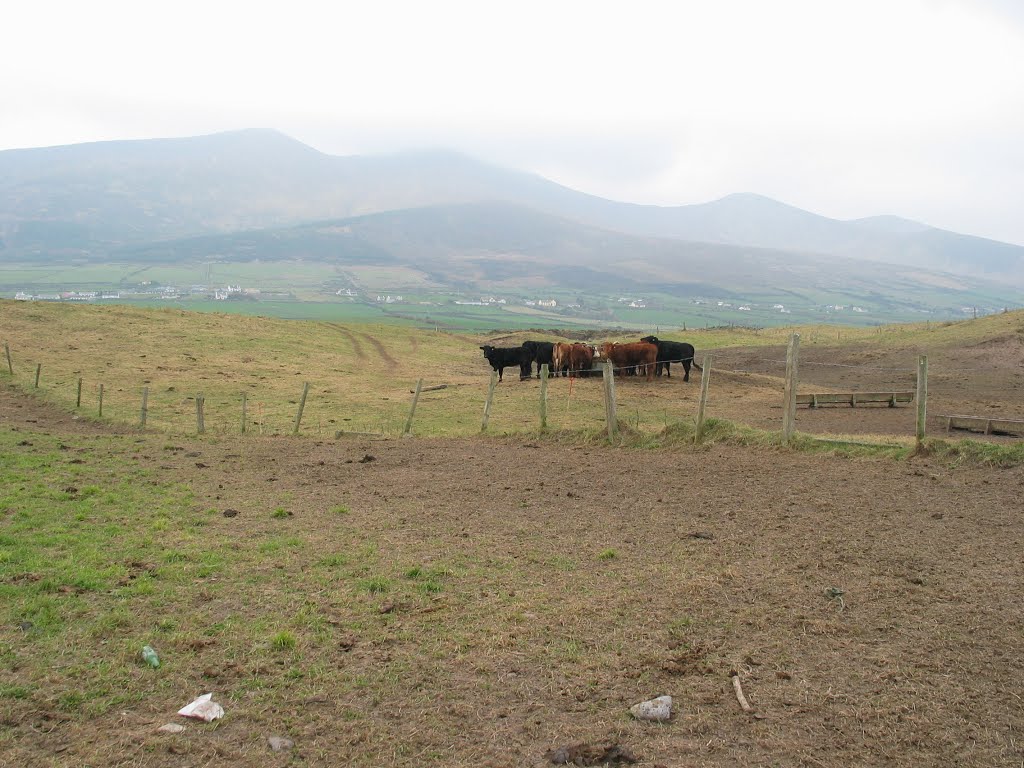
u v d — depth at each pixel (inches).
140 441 924.0
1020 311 2267.5
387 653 295.7
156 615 331.3
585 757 222.7
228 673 276.5
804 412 1213.1
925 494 520.7
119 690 261.0
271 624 323.9
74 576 374.3
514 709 253.3
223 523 508.4
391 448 853.8
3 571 379.2
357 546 451.2
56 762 215.5
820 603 340.8
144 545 443.2
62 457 757.9
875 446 652.7
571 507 544.7
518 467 703.7
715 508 517.7
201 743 229.6
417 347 2561.5
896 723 240.1
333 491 625.3
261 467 745.6
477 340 2896.2
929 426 1045.2
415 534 480.4
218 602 351.3
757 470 619.8
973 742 228.7
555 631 316.2
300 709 252.5
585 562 413.1
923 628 310.5
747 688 264.4
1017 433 976.3
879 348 2095.2
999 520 455.8
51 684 262.1
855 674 272.8
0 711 240.4
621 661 286.7
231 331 2373.3
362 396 1523.1
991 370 1670.8
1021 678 266.7
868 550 411.2
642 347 1615.4
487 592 366.3
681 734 236.7
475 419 1198.9
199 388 1577.3
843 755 223.5
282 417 1274.6
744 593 356.5
